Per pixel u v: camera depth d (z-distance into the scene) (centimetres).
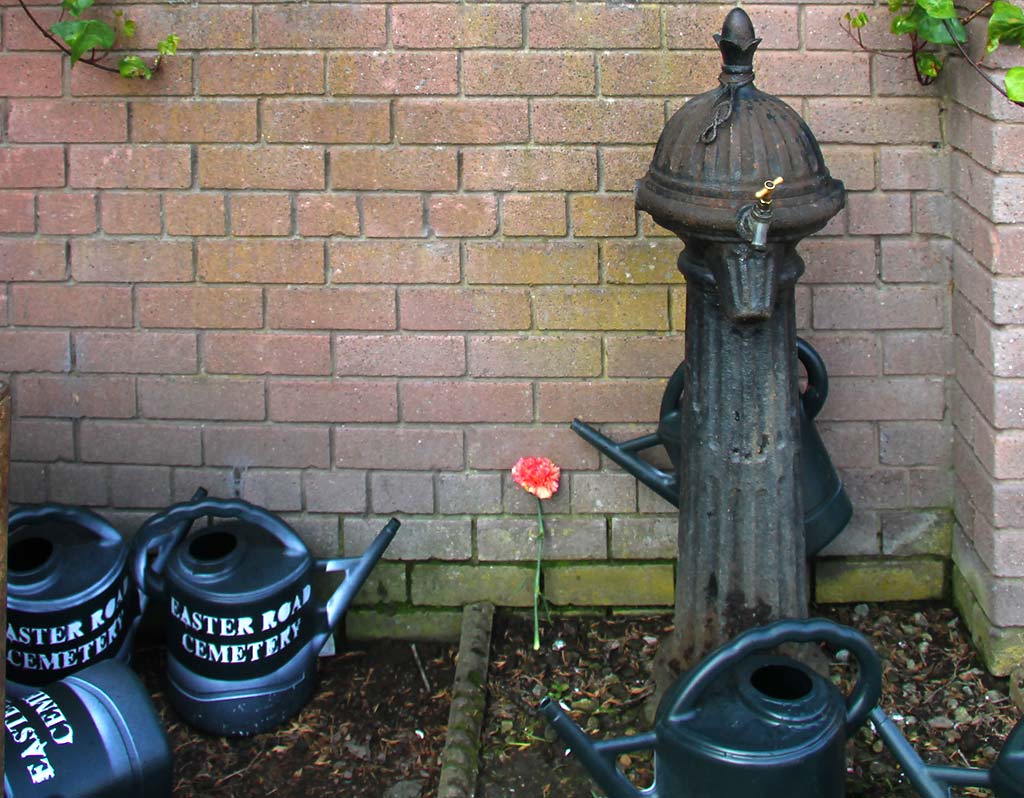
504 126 345
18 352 362
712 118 277
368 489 367
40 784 262
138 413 365
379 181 349
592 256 352
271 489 368
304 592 337
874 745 319
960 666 346
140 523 370
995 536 331
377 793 315
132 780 270
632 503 366
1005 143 310
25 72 346
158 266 356
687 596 313
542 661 356
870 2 338
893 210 349
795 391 299
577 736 273
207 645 329
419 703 348
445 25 340
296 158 348
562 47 341
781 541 302
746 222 263
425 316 356
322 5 340
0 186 353
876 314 355
